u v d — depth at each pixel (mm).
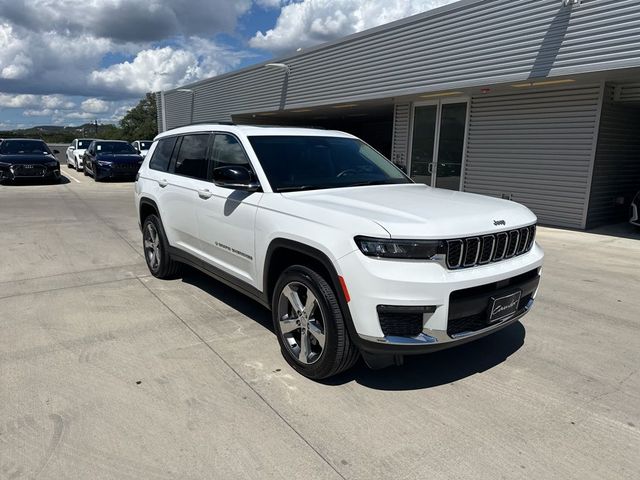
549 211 10773
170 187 5156
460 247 2959
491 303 3117
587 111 9836
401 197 3676
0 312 4582
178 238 5156
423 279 2818
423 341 2869
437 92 11820
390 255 2842
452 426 2830
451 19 10953
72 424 2785
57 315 4520
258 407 2994
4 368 3451
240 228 3936
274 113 19344
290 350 3494
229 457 2521
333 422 2850
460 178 12773
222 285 5543
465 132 12453
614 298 5309
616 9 8008
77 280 5707
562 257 7301
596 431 2797
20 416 2854
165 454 2535
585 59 8539
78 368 3465
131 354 3699
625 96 9617
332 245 3029
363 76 13758
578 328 4410
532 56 9383
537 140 10820
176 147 5398
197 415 2895
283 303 3555
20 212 10992
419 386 3303
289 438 2688
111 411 2924
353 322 2955
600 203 10359
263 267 3703
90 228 9211
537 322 4555
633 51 7887
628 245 8281
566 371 3555
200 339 3990
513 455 2566
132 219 10359
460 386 3311
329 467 2459
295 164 4094
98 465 2445
